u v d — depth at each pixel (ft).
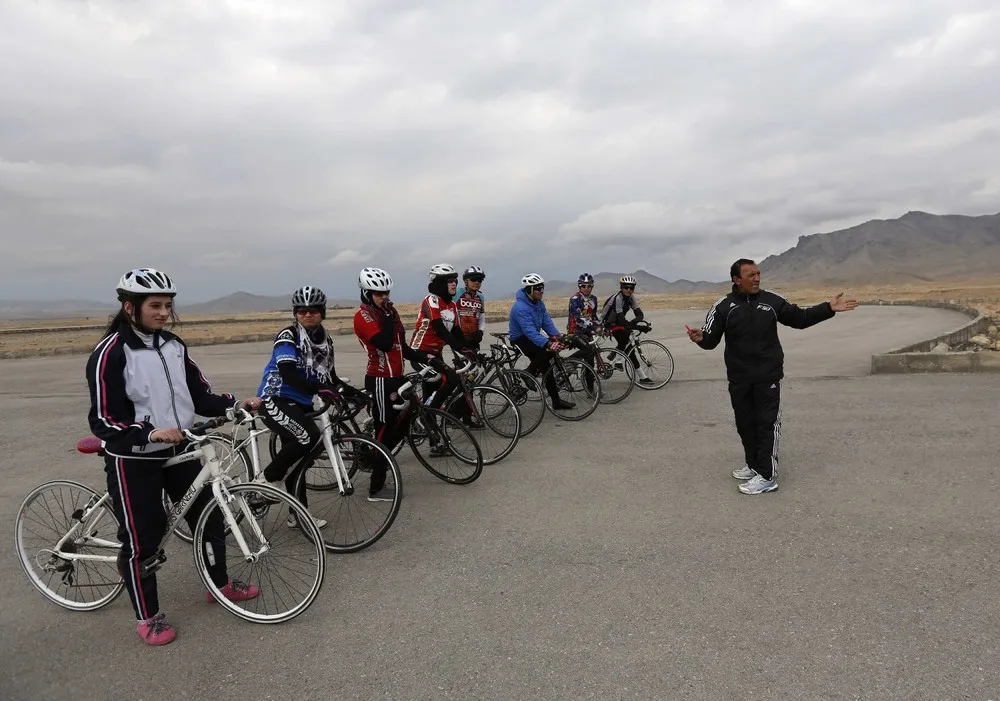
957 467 18.43
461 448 19.61
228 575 13.14
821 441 21.85
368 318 17.84
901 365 33.76
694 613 11.31
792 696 8.92
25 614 12.60
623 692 9.18
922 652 9.84
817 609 11.25
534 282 26.66
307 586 13.07
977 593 11.55
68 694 9.89
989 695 8.77
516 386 26.07
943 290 329.93
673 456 21.24
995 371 32.04
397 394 18.92
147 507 11.19
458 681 9.65
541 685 9.45
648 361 34.04
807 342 55.36
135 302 10.89
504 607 11.89
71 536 12.95
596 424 26.30
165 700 9.60
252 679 10.02
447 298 22.40
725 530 14.93
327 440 15.26
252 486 11.87
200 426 11.39
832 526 14.82
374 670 10.06
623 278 33.35
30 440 27.86
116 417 10.78
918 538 13.96
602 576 12.94
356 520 16.53
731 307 17.31
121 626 12.00
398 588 12.87
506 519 16.39
